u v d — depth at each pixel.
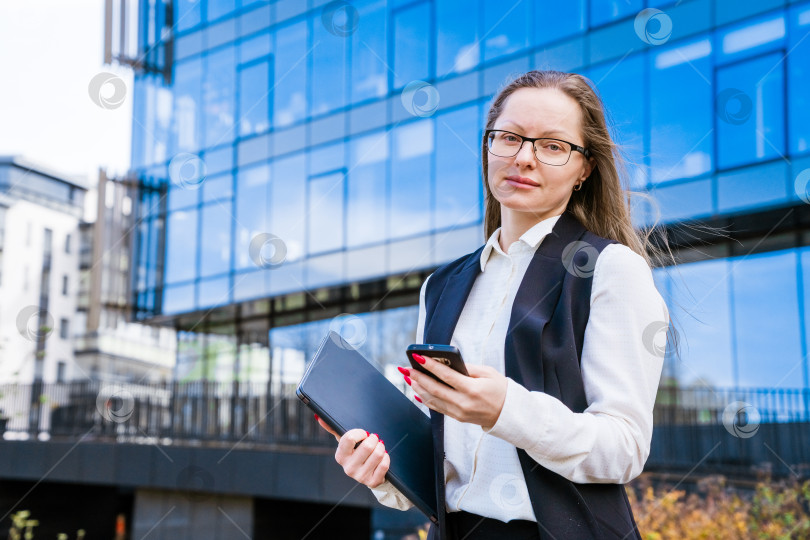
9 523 8.53
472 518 0.83
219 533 7.02
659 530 4.04
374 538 7.19
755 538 3.99
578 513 0.75
